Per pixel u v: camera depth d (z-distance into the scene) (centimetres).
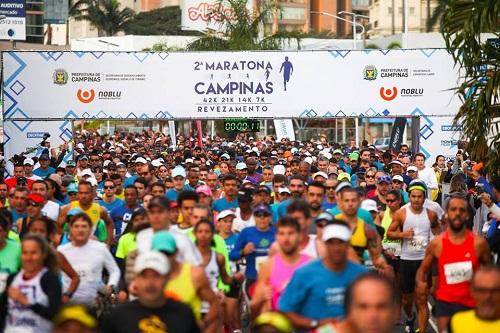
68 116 5222
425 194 2436
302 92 5216
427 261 1897
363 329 977
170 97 5219
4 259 1800
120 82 5219
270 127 12638
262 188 2633
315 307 1414
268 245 2066
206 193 2734
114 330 1253
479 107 2731
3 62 5206
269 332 1041
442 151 5262
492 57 2747
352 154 4900
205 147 7556
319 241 1722
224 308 1952
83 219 1898
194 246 1752
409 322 2405
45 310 1580
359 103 5238
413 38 14438
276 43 8950
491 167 2769
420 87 5225
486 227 2650
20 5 10419
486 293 1264
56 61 5212
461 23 2730
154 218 1767
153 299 1244
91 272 1906
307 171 3578
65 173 3862
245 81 5200
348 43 15538
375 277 997
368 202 2492
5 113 5228
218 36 9044
